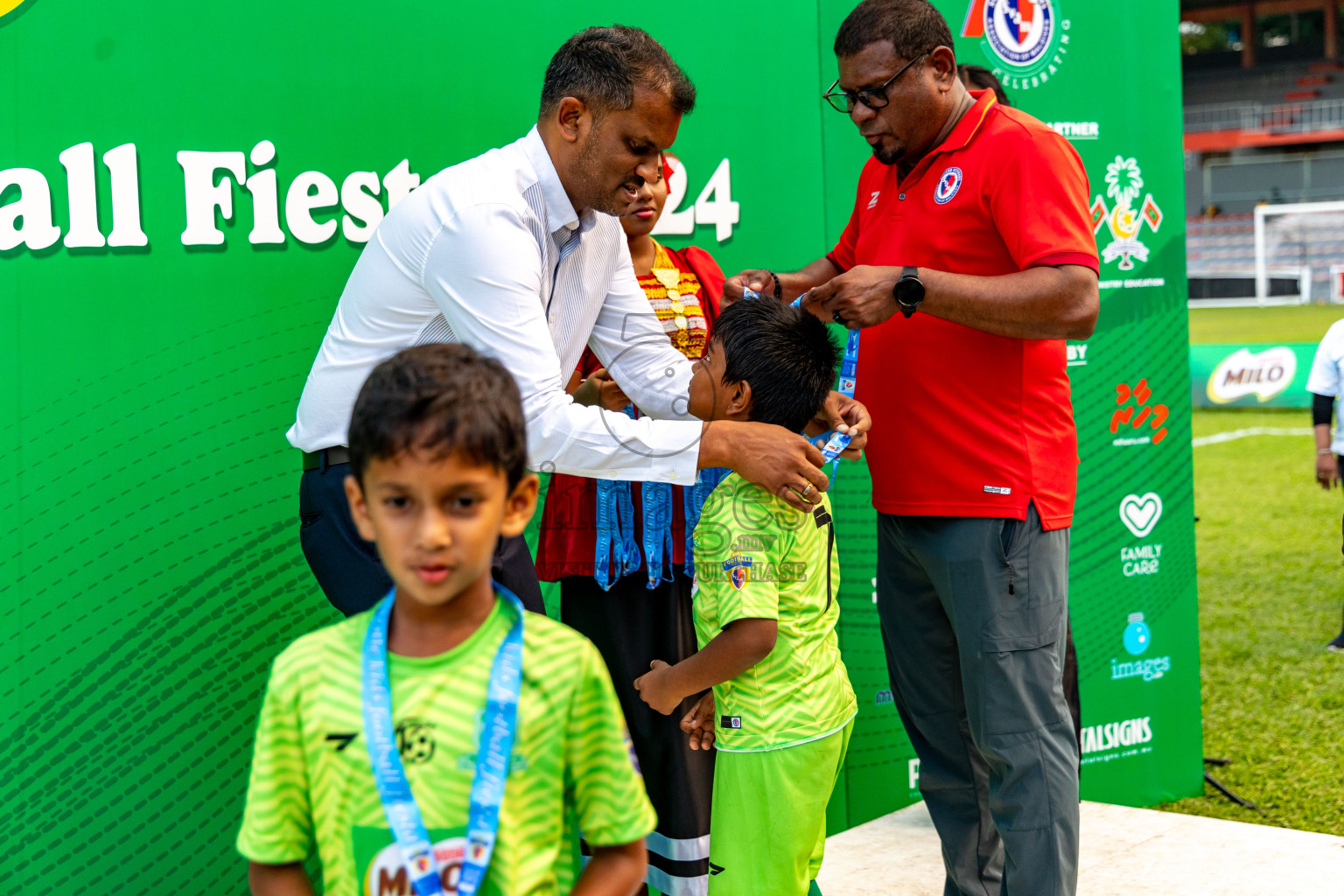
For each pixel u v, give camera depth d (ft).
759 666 6.99
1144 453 12.46
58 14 8.07
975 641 8.19
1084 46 11.96
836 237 11.28
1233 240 95.96
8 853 8.23
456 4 9.37
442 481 4.10
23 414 8.13
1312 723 15.71
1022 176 7.77
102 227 8.28
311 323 9.03
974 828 9.11
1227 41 116.98
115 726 8.53
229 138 8.64
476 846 4.26
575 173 7.22
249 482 8.89
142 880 8.67
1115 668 12.45
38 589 8.23
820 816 7.19
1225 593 23.84
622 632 8.66
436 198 7.07
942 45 8.07
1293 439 44.11
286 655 4.51
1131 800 12.62
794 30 10.89
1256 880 10.02
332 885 4.40
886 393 8.49
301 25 8.82
